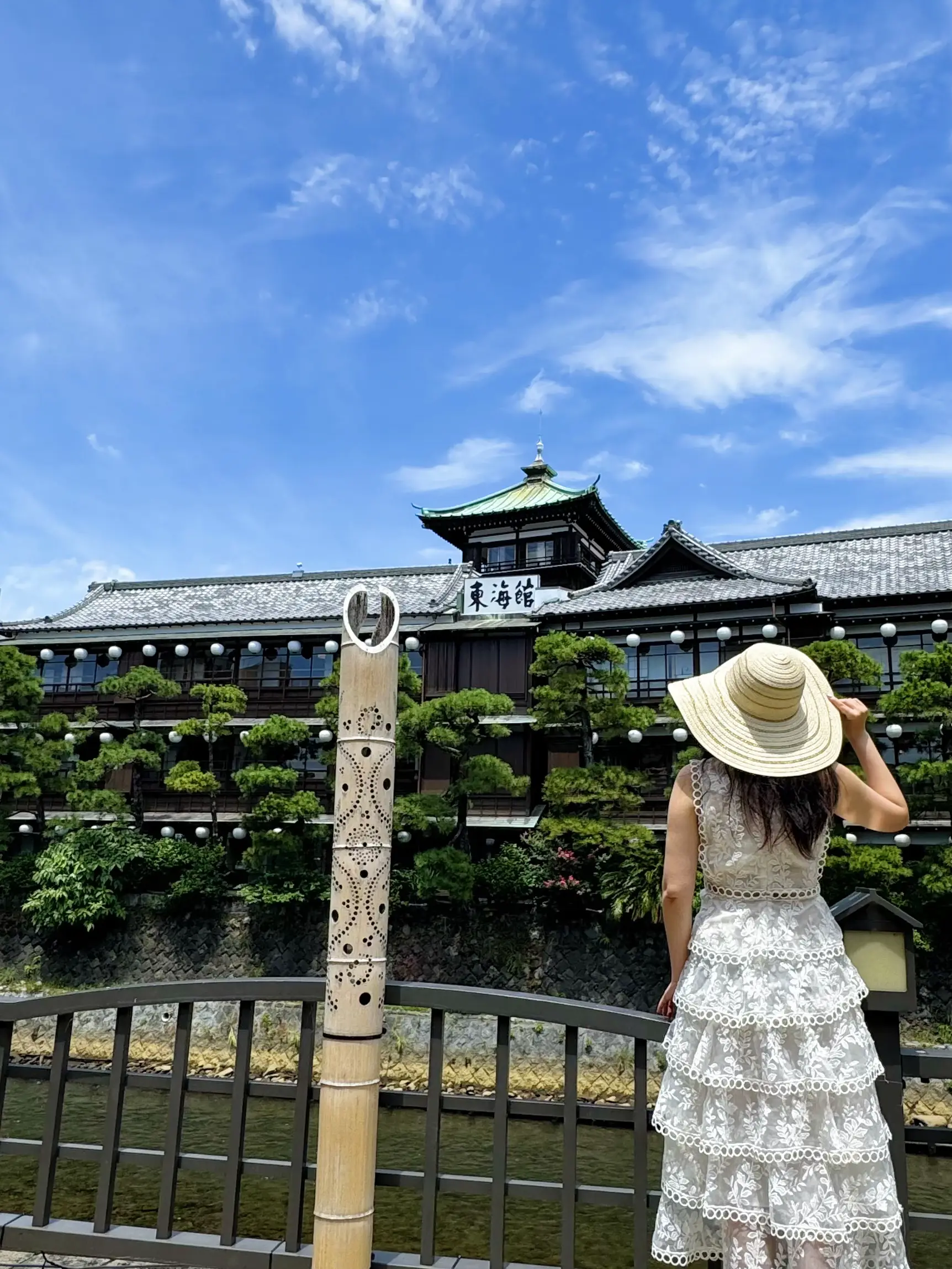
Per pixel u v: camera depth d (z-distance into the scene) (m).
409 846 28.39
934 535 29.98
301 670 32.50
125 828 28.30
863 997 2.45
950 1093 16.41
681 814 2.61
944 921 20.50
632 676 28.33
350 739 3.04
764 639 27.20
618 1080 18.94
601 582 32.22
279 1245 3.05
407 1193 11.80
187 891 25.34
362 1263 2.79
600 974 22.75
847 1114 2.30
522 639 29.50
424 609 30.91
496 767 23.52
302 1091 3.09
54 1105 3.31
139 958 25.94
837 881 20.11
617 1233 10.44
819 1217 2.20
